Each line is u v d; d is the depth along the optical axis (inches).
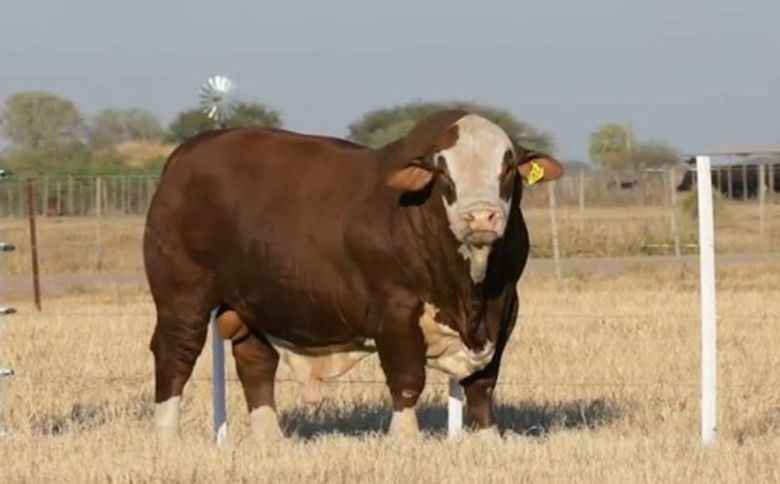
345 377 1373.0
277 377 1347.2
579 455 916.0
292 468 885.8
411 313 962.7
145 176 3614.7
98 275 3041.3
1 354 1571.1
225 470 884.6
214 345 1083.3
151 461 912.9
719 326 1774.1
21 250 3312.0
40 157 5477.4
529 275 2694.4
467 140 930.1
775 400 1233.4
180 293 1061.8
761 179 3253.0
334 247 987.3
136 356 1598.2
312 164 1018.1
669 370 1434.5
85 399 1309.1
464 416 1063.6
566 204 3558.1
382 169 979.9
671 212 3245.6
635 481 848.3
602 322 1817.2
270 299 1021.8
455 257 937.5
